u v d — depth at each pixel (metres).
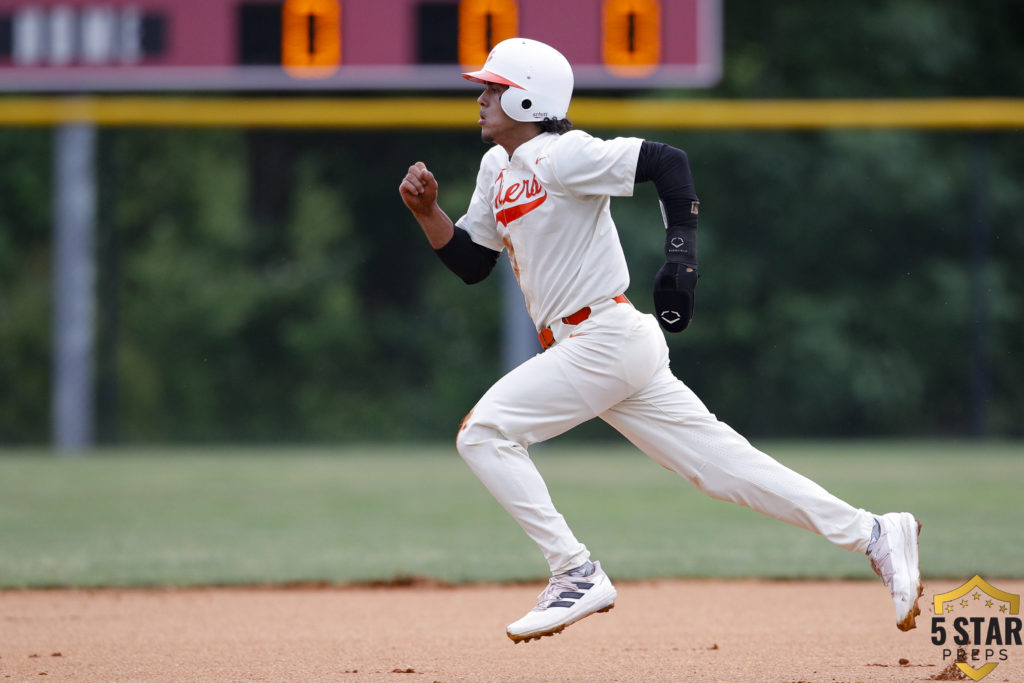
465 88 55.03
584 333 15.66
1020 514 36.59
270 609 23.39
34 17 55.88
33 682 16.61
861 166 86.44
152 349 92.12
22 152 93.56
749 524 35.88
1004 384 89.12
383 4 54.44
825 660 17.89
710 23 53.16
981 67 94.62
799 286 88.94
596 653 18.66
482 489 45.78
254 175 96.62
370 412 91.56
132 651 19.05
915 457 59.09
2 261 92.19
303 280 93.44
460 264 16.91
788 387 87.81
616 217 83.94
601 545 31.64
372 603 24.09
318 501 42.00
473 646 19.38
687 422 15.91
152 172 96.31
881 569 15.66
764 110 59.59
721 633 20.47
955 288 86.81
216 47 55.31
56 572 27.39
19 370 89.19
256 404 92.06
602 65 53.56
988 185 87.75
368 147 96.06
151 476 50.94
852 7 92.81
